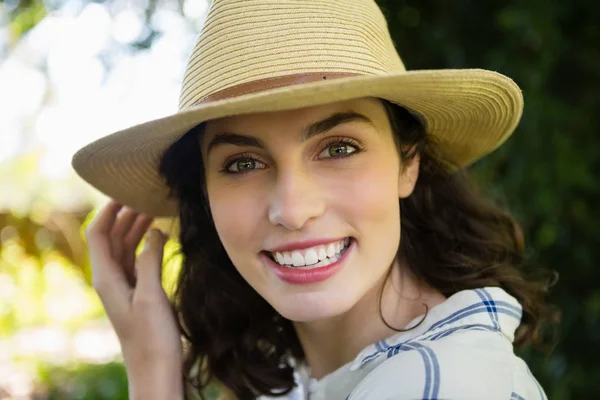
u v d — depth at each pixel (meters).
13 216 5.11
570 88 2.08
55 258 5.44
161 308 1.38
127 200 1.41
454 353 0.93
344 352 1.23
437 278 1.29
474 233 1.43
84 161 1.20
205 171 1.15
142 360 1.37
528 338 1.43
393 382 0.90
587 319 2.15
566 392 2.05
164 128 1.00
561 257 2.15
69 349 4.63
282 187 1.02
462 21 2.04
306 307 1.06
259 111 0.93
